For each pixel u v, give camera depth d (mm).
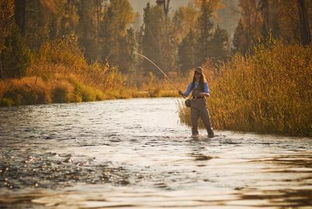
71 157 20953
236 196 13672
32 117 44656
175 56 136625
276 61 35625
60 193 14227
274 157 20516
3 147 24500
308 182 15414
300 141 25844
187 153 21844
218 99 34938
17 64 72375
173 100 78125
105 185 15266
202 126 33906
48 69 78938
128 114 48219
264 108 32188
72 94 74250
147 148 23703
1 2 70312
